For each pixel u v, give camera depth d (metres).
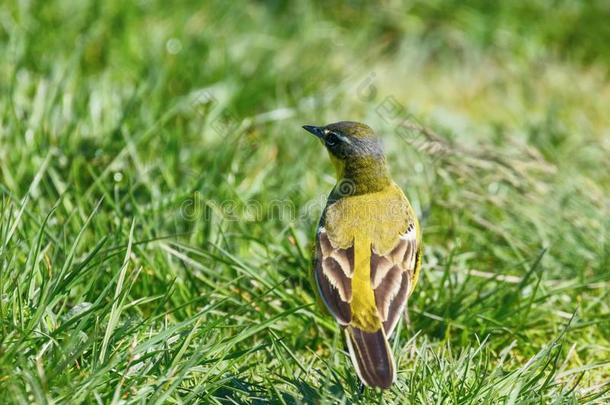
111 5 16.39
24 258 10.48
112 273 10.62
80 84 14.59
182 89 15.54
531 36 18.67
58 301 9.72
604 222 12.75
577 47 18.81
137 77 15.23
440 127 15.55
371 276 9.41
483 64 18.45
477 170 13.22
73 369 8.38
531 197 12.92
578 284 11.56
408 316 10.84
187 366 8.20
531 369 9.37
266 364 9.89
